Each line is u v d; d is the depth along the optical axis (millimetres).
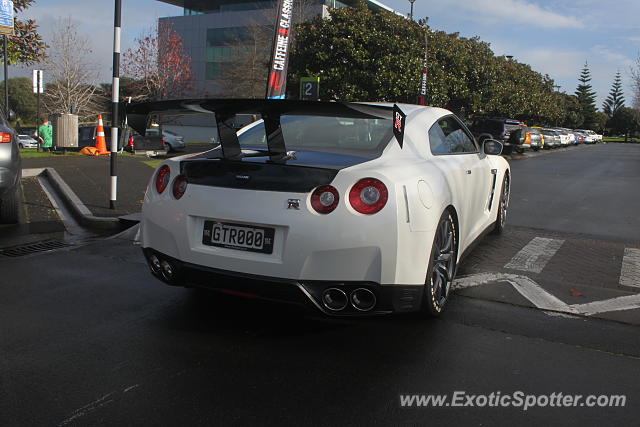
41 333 3168
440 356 2932
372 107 2762
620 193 11047
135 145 19500
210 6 56781
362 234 2748
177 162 3250
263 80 35938
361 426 2246
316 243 2770
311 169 2863
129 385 2568
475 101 29750
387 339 3150
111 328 3262
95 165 12164
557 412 2385
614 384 2654
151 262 3369
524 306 3758
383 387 2580
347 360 2869
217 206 2982
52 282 4145
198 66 52625
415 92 23516
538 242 5859
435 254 3273
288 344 3070
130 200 7586
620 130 106562
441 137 4004
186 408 2369
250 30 38469
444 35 28297
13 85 63688
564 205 9008
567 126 88062
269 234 2877
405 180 2914
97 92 39469
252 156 3213
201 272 3057
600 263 4980
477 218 4754
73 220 6641
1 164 5586
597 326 3410
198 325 3334
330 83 23438
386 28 24391
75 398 2443
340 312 2902
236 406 2391
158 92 37719
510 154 28203
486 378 2689
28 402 2402
